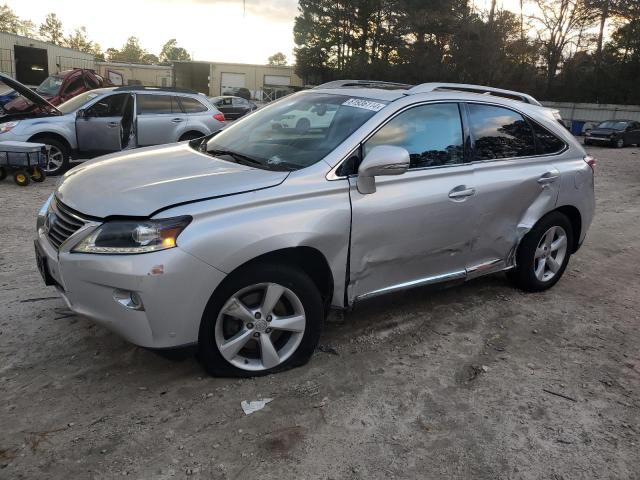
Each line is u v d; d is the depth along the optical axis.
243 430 2.87
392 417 3.06
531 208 4.57
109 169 3.50
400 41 51.88
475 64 44.28
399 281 3.83
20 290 4.43
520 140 4.55
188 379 3.28
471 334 4.13
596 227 8.03
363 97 3.96
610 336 4.27
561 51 47.44
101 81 17.25
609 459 2.84
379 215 3.52
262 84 58.59
